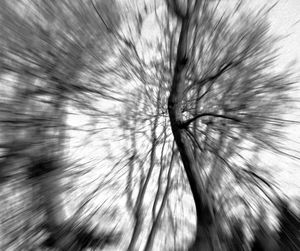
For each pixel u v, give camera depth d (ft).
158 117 18.84
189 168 15.05
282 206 16.58
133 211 18.29
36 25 15.88
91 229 17.33
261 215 16.51
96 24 17.30
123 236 17.81
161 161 18.94
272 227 16.38
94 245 17.12
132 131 18.80
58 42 16.39
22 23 15.61
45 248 16.07
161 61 18.33
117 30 17.90
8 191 15.89
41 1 15.83
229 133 16.84
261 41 17.33
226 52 17.08
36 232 16.08
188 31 16.06
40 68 16.14
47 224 16.37
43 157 16.43
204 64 16.81
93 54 17.34
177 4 17.21
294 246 15.79
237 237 15.78
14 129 15.84
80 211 17.37
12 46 15.44
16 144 15.92
